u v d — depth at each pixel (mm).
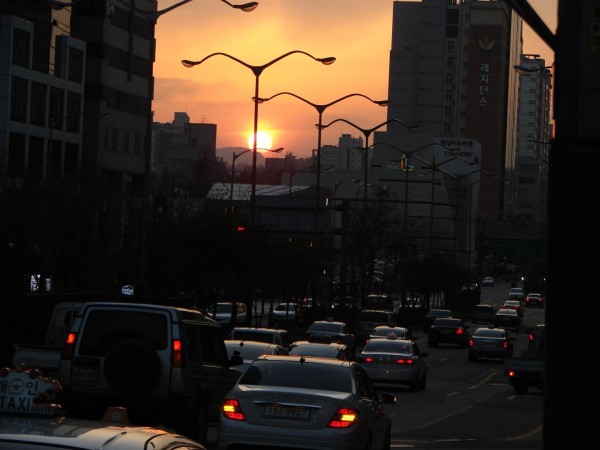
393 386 50406
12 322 41094
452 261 165000
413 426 32094
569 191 9586
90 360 20703
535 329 53469
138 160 144125
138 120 144000
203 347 22828
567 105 9672
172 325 20891
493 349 70875
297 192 161875
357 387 18297
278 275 82438
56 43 123812
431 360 72875
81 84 126875
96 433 6289
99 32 134250
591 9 9656
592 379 9500
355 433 17344
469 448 26594
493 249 114625
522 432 31719
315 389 17891
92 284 89125
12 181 75188
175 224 64562
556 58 9844
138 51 143750
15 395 6957
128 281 84438
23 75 116125
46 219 74062
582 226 9562
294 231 98688
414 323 115562
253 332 40344
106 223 81188
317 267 84188
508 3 9953
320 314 92812
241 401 17547
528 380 48344
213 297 64375
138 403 20516
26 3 119875
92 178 80625
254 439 17250
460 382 55531
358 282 104375
